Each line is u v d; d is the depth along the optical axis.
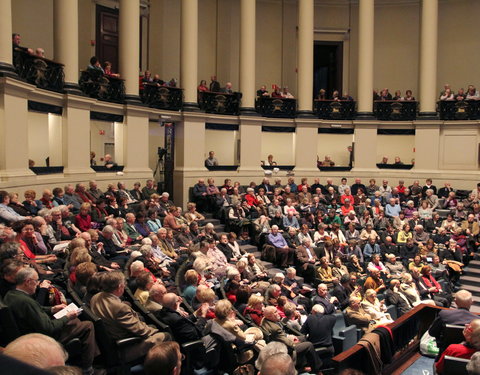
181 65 17.11
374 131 19.52
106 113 14.55
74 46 13.14
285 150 19.75
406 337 7.22
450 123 19.05
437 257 12.78
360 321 8.63
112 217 10.06
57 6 12.98
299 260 12.34
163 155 17.67
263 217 13.84
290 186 17.11
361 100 19.56
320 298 8.97
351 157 19.81
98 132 14.66
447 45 21.00
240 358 6.21
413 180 19.22
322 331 7.46
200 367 5.88
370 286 10.75
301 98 19.17
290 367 2.50
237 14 20.72
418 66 21.25
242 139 18.20
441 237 14.16
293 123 19.12
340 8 21.59
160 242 10.27
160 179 17.91
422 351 7.36
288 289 9.96
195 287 7.66
